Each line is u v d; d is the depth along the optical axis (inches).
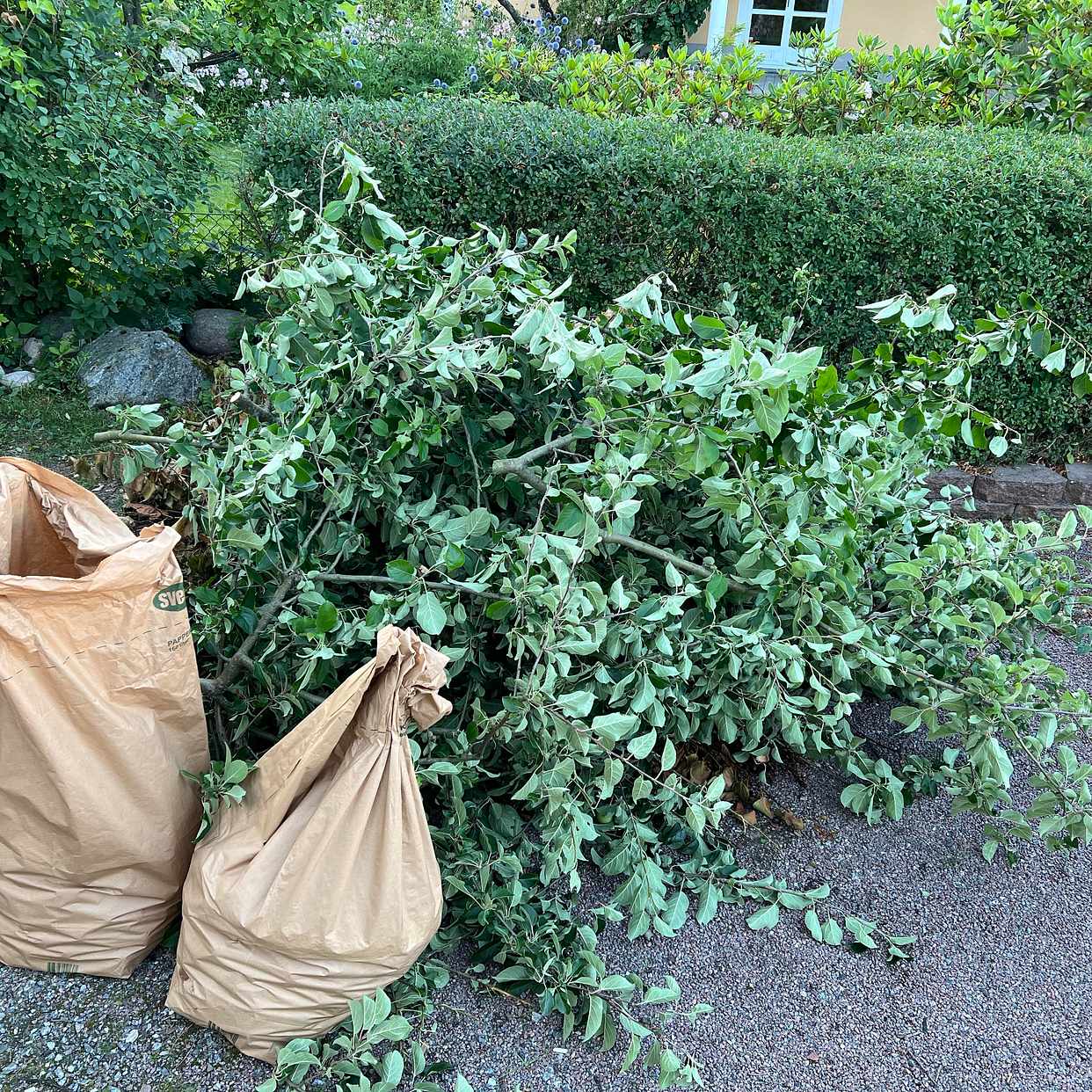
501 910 81.4
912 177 161.5
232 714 89.1
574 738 75.4
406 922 69.4
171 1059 72.7
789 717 90.9
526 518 99.2
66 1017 74.7
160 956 80.4
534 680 77.7
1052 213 159.8
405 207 165.8
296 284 90.7
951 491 123.9
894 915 93.0
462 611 84.4
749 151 168.9
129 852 73.2
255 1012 70.2
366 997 68.9
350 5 304.3
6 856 71.9
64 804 68.9
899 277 165.5
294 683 86.9
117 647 69.2
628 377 84.1
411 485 98.4
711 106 235.8
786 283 167.9
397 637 66.9
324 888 67.4
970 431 107.0
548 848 83.0
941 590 104.9
